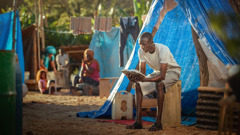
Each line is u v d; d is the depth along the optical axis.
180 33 6.30
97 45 12.98
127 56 12.06
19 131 3.13
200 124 4.65
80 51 15.24
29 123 5.10
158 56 4.74
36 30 14.46
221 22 2.41
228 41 2.47
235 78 2.75
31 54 14.21
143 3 14.45
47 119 5.61
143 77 4.48
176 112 4.87
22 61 8.79
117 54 12.84
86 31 11.31
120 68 12.79
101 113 5.80
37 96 11.01
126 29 10.40
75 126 4.83
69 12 32.84
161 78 4.54
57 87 13.10
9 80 2.75
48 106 7.91
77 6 32.81
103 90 10.30
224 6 4.67
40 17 15.08
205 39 4.62
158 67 4.92
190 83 6.54
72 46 15.08
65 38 17.83
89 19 11.33
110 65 12.91
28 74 13.97
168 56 4.64
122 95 5.58
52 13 32.66
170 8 5.46
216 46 4.53
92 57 11.85
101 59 12.93
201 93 4.61
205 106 4.56
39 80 12.42
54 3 32.62
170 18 6.15
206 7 4.65
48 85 11.95
